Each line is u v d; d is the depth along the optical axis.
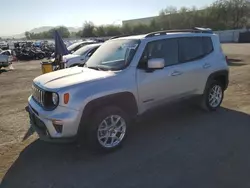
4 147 4.67
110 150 4.25
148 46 4.67
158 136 4.84
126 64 4.43
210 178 3.50
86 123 4.02
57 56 11.64
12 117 6.45
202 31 5.80
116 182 3.51
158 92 4.75
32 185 3.52
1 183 3.58
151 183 3.45
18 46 38.25
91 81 4.01
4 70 18.33
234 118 5.66
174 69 4.95
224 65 5.98
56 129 3.84
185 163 3.89
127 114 4.38
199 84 5.51
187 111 6.14
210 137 4.73
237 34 54.72
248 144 4.43
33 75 15.23
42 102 4.05
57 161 4.10
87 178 3.62
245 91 8.16
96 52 5.34
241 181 3.42
